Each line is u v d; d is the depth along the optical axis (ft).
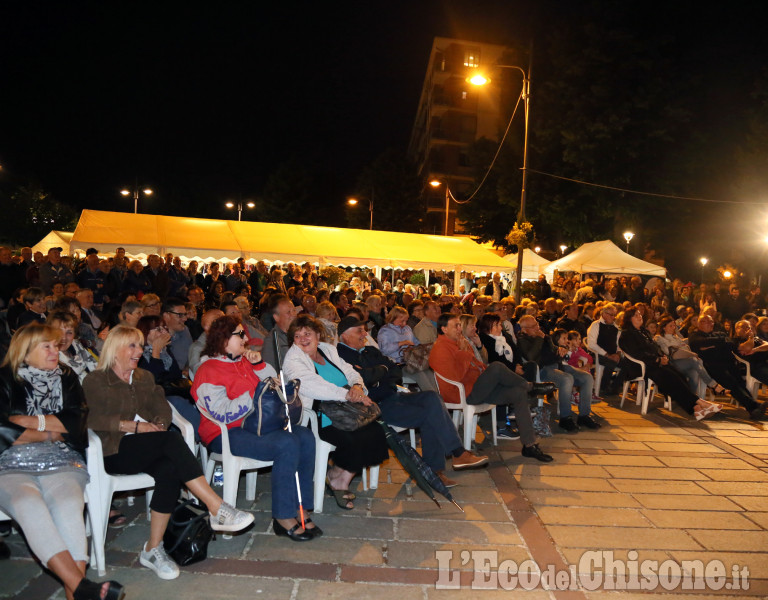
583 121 82.69
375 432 14.82
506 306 27.89
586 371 25.64
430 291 71.87
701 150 79.77
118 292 34.68
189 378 18.04
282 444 12.71
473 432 20.16
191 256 51.78
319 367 15.56
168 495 11.12
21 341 10.37
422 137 203.82
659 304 53.57
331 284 65.46
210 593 10.30
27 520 9.37
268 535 12.78
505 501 15.31
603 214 85.40
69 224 170.81
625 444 21.42
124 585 10.51
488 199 106.63
